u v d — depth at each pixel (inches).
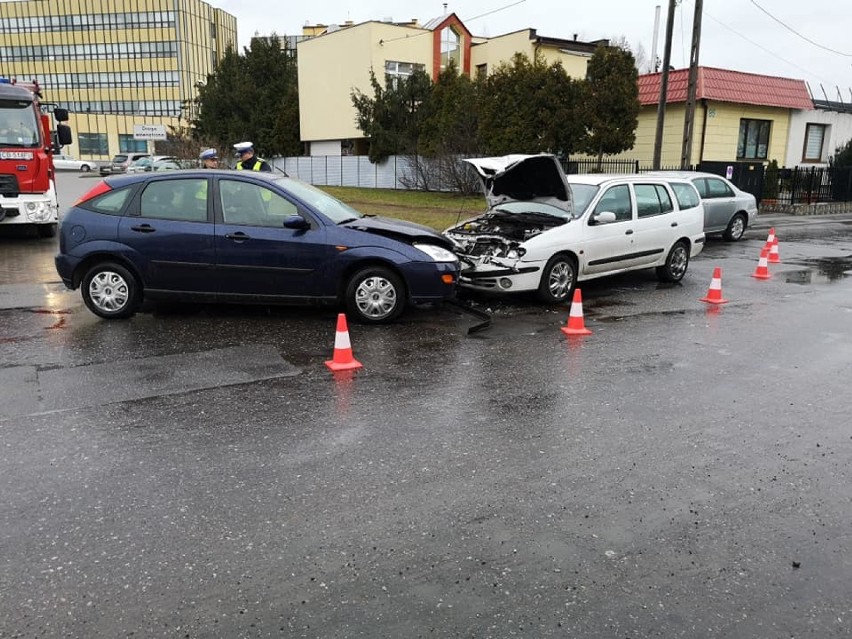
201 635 106.8
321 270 293.3
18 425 186.2
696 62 774.5
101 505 145.5
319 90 1393.9
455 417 197.0
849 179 1035.3
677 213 408.8
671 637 107.6
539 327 304.3
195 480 157.0
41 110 555.5
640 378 234.8
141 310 318.3
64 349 256.8
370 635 107.1
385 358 253.1
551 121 848.9
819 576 123.9
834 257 540.7
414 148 1147.9
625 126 878.4
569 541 134.0
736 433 187.6
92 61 3565.5
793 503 149.8
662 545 133.0
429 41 1317.7
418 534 135.8
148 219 293.7
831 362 255.9
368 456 170.6
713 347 275.6
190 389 216.4
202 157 424.8
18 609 112.4
